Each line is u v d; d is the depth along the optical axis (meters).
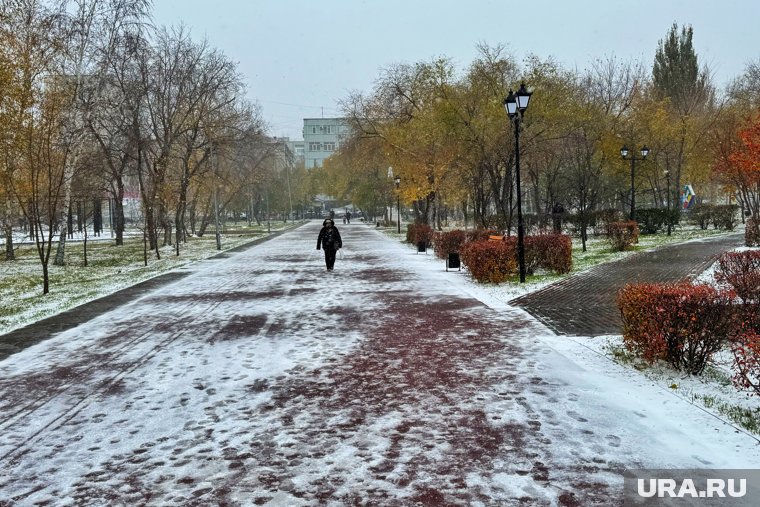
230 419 5.68
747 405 5.59
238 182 51.66
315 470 4.47
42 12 21.59
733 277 9.55
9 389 6.96
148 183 36.41
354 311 11.55
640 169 33.66
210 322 10.87
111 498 4.14
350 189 62.59
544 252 16.69
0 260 30.00
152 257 29.56
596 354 7.67
